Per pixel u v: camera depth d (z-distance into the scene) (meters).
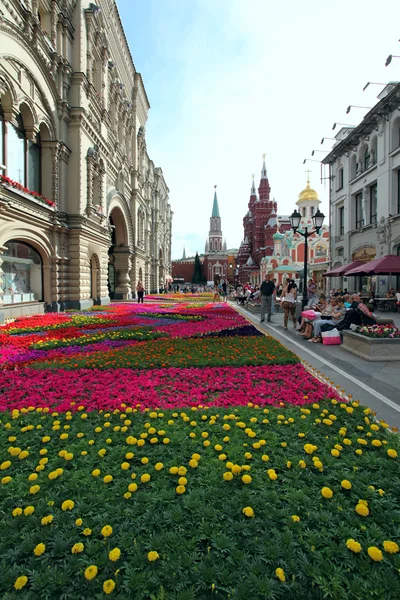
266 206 80.75
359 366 6.73
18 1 13.17
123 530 2.35
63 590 1.95
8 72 12.99
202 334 10.50
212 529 2.35
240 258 91.75
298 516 2.45
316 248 52.81
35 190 16.89
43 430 3.87
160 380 5.74
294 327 12.11
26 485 2.85
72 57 19.30
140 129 38.19
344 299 11.60
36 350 8.12
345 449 3.40
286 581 1.99
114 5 25.92
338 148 26.14
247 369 6.36
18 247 15.16
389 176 20.27
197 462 3.09
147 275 46.25
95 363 6.70
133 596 1.90
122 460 3.23
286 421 3.98
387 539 2.27
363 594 1.91
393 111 19.89
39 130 16.39
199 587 1.95
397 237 19.70
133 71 34.88
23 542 2.24
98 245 23.11
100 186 23.03
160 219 62.28
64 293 18.81
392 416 4.35
